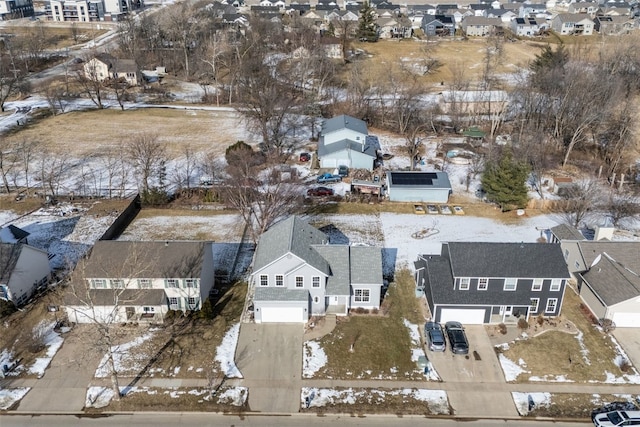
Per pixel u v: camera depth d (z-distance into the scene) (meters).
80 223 61.84
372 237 58.50
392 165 77.94
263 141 85.94
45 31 160.75
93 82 105.06
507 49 140.50
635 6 185.75
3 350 42.00
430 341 42.19
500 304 44.19
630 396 37.88
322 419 36.03
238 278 51.41
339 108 98.00
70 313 44.28
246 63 111.94
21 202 66.69
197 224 61.72
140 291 44.91
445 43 148.38
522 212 64.06
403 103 93.00
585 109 79.31
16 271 46.12
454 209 65.06
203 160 78.50
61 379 39.03
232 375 39.44
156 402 37.09
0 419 35.72
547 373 39.94
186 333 43.66
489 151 73.50
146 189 66.06
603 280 46.03
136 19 159.75
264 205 62.00
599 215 63.56
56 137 88.25
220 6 170.38
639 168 76.94
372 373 39.91
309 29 137.50
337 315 45.75
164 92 113.88
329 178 71.88
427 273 46.66
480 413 36.53
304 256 44.31
